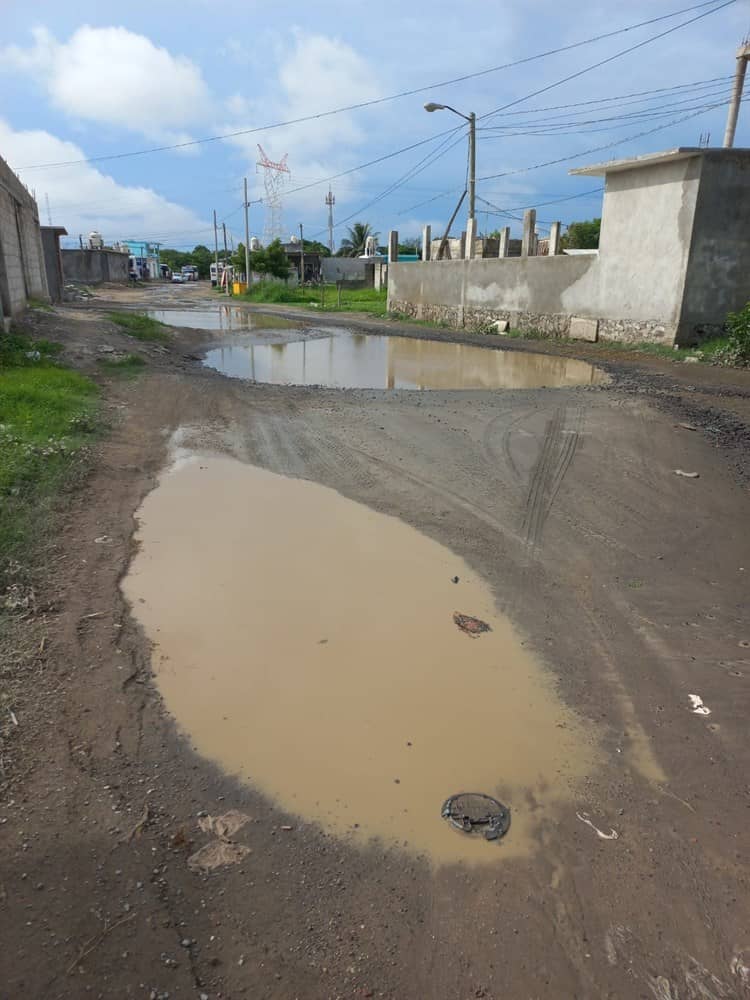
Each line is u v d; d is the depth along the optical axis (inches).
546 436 336.5
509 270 861.8
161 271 3868.1
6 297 642.2
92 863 98.0
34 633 154.4
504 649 157.9
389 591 183.2
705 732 131.8
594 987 84.1
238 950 86.7
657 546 214.7
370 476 274.5
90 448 293.1
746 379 496.7
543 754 125.3
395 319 1121.4
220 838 104.7
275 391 446.6
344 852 103.3
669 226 621.9
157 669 146.7
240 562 197.3
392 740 128.1
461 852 104.0
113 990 80.7
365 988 82.6
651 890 98.0
